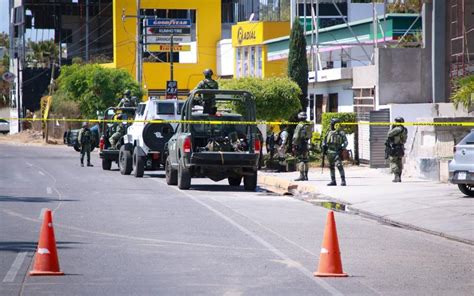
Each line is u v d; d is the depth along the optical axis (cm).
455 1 5959
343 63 9481
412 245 2619
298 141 4884
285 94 6650
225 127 4506
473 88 4891
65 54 15850
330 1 10556
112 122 6241
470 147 3722
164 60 13562
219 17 13538
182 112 4559
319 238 2686
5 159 7988
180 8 13425
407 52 6450
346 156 6250
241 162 4400
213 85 4581
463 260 2328
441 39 6100
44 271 1998
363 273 2083
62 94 12156
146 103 5559
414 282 1972
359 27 8300
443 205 3566
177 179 4781
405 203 3697
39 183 4928
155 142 5434
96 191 4372
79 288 1848
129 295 1778
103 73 11506
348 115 6109
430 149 4859
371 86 6675
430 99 6438
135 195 4147
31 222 3002
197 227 2923
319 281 1955
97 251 2372
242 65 11694
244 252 2380
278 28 10869
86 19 15362
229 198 4066
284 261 2230
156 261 2214
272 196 4222
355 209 3653
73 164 7150
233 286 1883
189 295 1783
